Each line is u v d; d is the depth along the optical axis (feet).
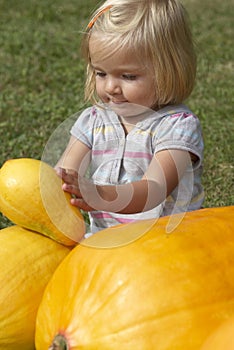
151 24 9.27
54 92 20.44
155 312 7.32
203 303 7.42
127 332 7.27
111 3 9.46
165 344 7.20
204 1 32.60
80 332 7.43
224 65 23.48
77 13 30.32
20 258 8.61
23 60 23.47
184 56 9.66
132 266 7.68
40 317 8.00
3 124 17.69
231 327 6.79
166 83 9.53
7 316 8.27
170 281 7.52
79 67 22.75
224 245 8.06
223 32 27.61
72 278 7.95
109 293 7.54
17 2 31.81
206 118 18.28
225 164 15.44
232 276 7.72
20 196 8.73
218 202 13.43
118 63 9.26
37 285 8.52
